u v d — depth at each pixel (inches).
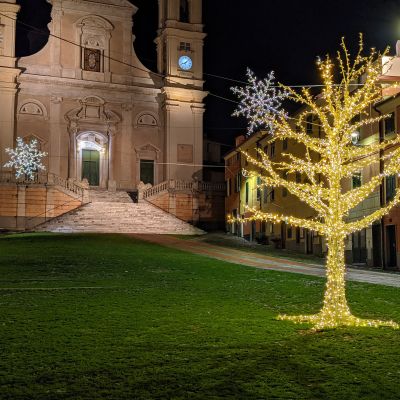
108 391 337.1
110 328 484.1
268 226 1753.2
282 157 1659.7
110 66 2272.4
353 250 1306.6
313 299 645.9
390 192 1162.0
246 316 541.3
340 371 380.2
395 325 503.2
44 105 2153.1
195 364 388.5
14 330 471.2
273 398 331.3
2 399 321.7
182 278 813.9
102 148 2240.4
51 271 870.4
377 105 1195.3
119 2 2294.5
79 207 1914.4
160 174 2304.4
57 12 2212.1
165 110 2299.5
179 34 2329.0
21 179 1967.3
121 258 1063.0
